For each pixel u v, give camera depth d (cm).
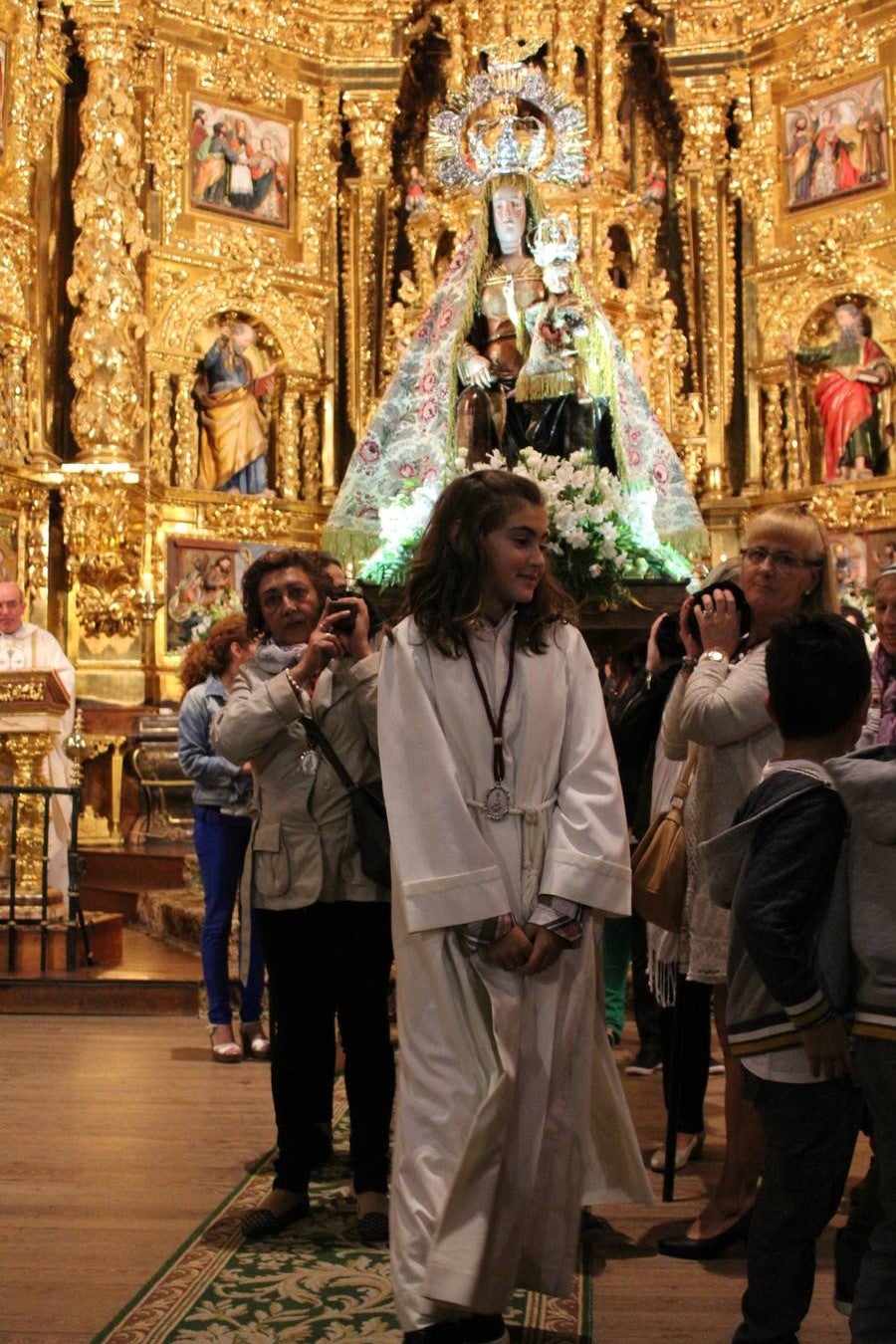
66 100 1291
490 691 298
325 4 1426
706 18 1406
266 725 370
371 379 1421
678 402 1370
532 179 924
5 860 766
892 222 1293
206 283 1324
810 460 1359
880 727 405
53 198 1258
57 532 1246
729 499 1372
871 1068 241
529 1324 317
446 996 281
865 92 1316
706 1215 369
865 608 1186
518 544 299
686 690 365
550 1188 287
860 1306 239
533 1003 287
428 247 1395
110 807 1159
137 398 1250
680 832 384
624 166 1412
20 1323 311
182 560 1274
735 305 1402
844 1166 269
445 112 1070
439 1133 277
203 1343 300
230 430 1331
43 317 1230
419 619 300
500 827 293
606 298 1330
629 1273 350
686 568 802
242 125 1366
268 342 1370
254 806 396
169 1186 414
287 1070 383
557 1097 289
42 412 1221
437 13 1444
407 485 909
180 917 849
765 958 250
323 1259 354
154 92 1309
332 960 394
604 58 1401
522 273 905
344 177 1452
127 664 1225
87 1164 436
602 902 288
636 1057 588
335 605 375
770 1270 269
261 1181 420
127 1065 574
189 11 1331
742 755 361
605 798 296
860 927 245
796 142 1368
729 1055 371
